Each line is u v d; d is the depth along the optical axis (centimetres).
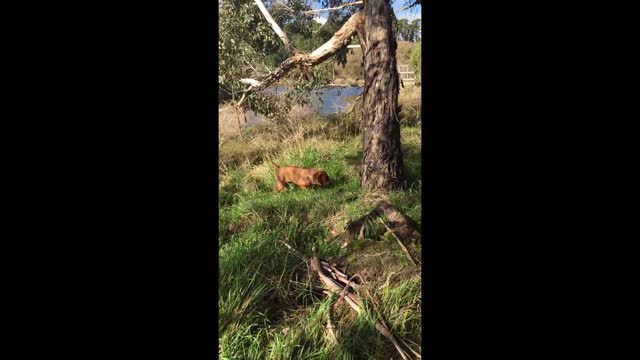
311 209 446
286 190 529
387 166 493
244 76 732
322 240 375
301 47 869
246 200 492
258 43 754
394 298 280
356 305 280
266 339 263
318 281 317
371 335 257
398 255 329
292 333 262
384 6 496
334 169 601
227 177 600
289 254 347
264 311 288
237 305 279
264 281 314
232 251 346
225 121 780
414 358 241
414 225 360
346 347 247
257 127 806
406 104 899
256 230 397
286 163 638
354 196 473
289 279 319
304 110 853
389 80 493
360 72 836
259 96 752
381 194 470
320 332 266
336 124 801
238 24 709
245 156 684
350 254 341
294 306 295
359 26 537
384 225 364
